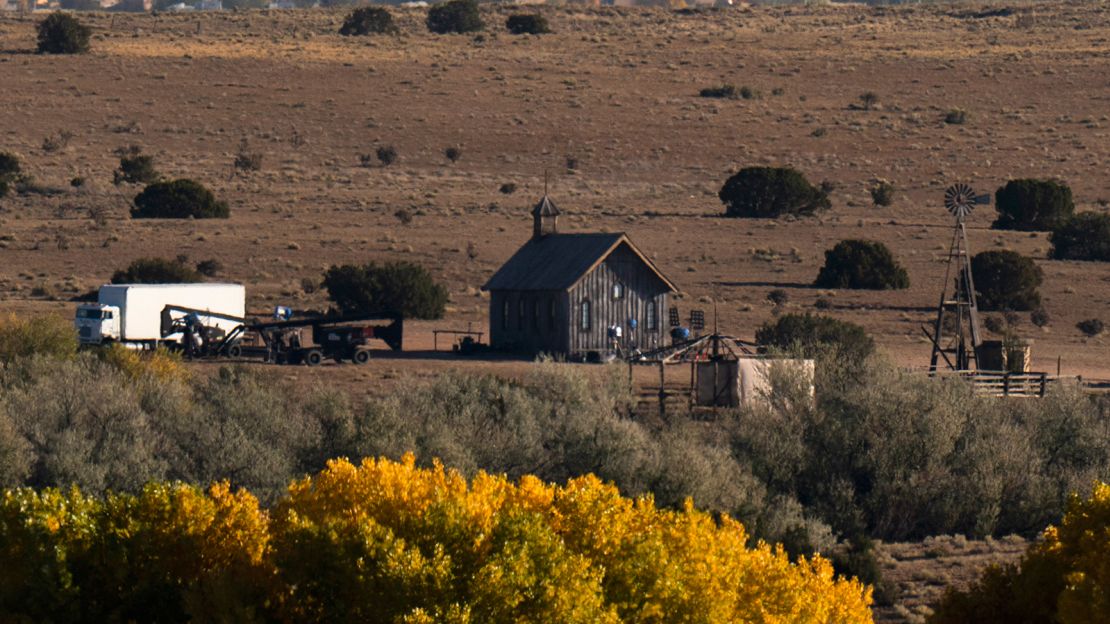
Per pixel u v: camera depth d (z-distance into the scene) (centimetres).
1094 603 10288
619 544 10275
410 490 10525
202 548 10431
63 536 10262
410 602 9106
